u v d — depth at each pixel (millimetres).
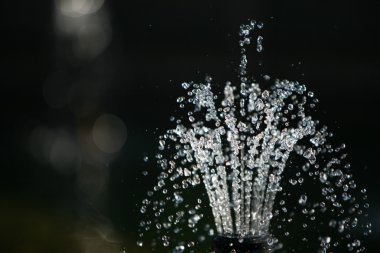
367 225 7805
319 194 8547
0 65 20828
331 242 7336
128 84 19719
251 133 5918
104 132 14211
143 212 8719
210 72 19859
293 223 7648
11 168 11516
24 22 22422
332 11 20594
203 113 11469
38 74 20375
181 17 21766
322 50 20594
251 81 15250
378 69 19672
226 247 4516
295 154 9633
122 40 22203
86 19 22859
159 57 21453
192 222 6332
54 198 9625
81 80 19828
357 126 13867
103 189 10008
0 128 14594
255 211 5082
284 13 20906
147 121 15266
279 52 20641
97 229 8211
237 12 21016
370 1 20656
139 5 22375
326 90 18938
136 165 11289
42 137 13789
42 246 7727
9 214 9070
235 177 5371
